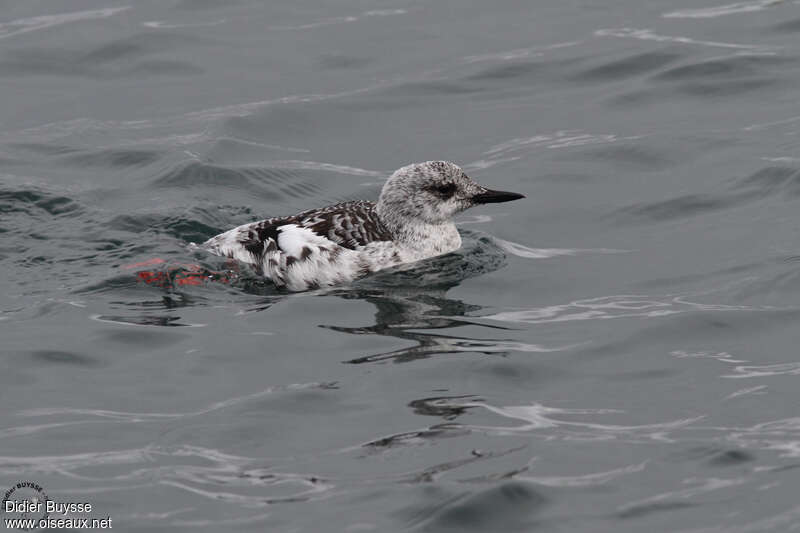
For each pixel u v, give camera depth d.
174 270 15.33
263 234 15.80
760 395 11.49
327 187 19.25
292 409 11.45
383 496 9.69
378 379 12.12
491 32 25.20
